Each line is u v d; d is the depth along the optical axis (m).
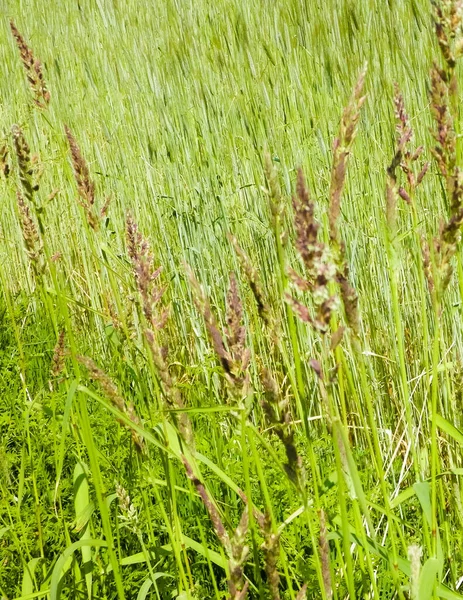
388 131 4.11
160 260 4.81
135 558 2.38
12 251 6.00
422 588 1.62
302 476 1.54
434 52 3.98
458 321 3.46
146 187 5.25
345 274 1.61
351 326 1.66
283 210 1.66
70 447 2.97
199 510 2.68
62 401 3.20
